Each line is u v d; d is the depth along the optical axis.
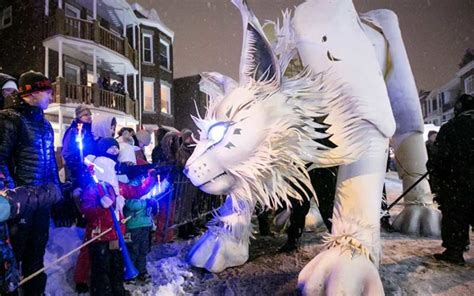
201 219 6.37
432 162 4.41
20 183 2.80
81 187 3.25
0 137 2.70
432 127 16.95
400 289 3.59
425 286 3.66
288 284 3.77
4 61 16.47
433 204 5.80
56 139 15.19
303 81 3.42
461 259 4.34
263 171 3.18
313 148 3.34
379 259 3.38
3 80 4.04
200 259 4.14
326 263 3.08
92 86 15.29
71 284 3.56
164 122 23.12
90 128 4.37
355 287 2.89
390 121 3.44
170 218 5.34
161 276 3.92
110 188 3.18
